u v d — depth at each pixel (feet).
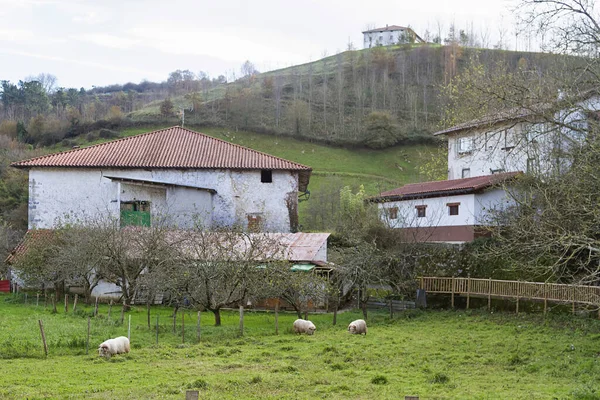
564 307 96.43
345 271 108.27
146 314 102.99
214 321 98.78
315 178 297.94
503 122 94.99
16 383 50.65
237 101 403.13
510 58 325.01
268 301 119.65
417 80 431.84
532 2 76.18
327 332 88.53
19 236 176.14
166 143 157.38
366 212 150.00
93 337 73.67
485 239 118.21
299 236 132.16
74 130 351.05
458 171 163.32
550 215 70.90
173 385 51.06
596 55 75.10
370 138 345.10
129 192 138.72
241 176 146.30
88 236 109.29
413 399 34.40
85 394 47.09
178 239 108.68
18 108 447.01
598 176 65.62
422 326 96.73
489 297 107.14
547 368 62.90
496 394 50.06
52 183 142.20
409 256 123.85
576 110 72.69
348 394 49.44
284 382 53.52
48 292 127.03
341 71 490.08
